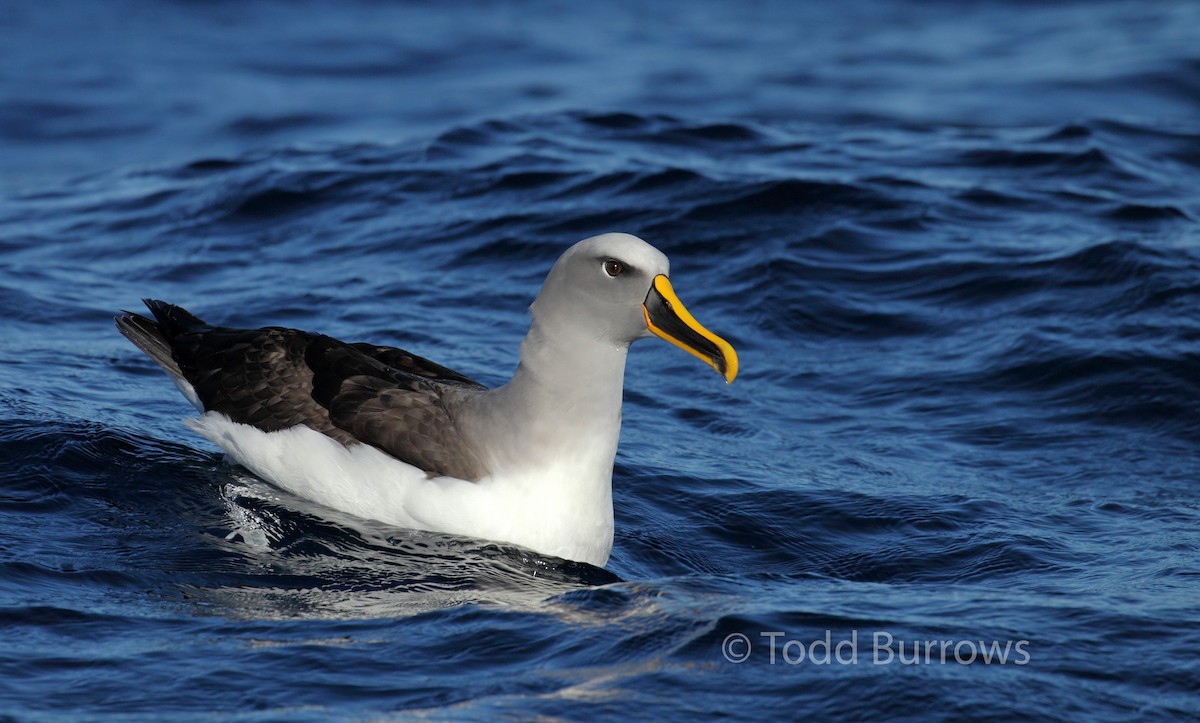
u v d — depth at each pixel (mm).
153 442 12133
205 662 8219
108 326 15828
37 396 12898
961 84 31047
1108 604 9547
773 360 15609
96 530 10297
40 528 10219
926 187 20516
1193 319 15695
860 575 10664
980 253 18000
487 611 9203
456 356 15164
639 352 15930
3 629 8508
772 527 11531
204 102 30734
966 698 7953
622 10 41531
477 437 10469
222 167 23141
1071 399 14359
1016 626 9094
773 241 18484
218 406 11562
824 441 13484
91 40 35875
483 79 33000
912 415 14180
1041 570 10516
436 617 9094
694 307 16969
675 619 9094
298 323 16094
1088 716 7844
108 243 19453
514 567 10156
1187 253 17453
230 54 35250
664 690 8016
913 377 15055
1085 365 14875
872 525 11617
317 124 28688
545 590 9750
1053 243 18172
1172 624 9125
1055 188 20844
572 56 35469
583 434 10234
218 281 17688
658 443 13234
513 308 16906
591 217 19344
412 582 9781
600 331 10055
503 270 18078
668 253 18438
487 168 21609
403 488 10555
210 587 9508
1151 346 15148
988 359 15312
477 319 16469
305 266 18250
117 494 10977
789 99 29906
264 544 10297
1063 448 13336
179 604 9164
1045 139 23672
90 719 7461
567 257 10094
